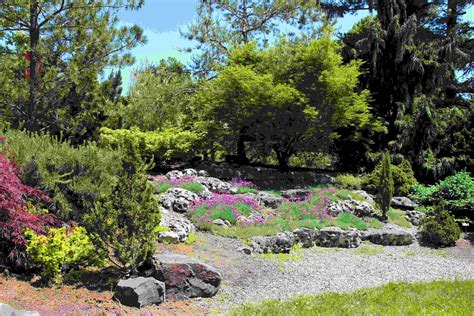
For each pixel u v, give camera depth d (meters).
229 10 27.48
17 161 9.58
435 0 29.47
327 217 14.36
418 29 29.16
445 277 10.83
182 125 22.19
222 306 7.75
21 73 20.67
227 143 21.02
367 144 23.14
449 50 23.30
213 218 12.57
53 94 20.50
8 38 21.66
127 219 8.01
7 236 7.78
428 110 21.75
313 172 20.88
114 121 22.22
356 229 13.77
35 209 8.88
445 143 22.91
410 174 20.03
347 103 19.89
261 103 19.17
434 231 14.23
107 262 8.47
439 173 21.66
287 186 18.69
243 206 13.78
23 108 20.14
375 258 12.30
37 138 10.90
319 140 20.88
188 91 24.27
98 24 20.23
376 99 23.59
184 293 7.89
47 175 9.59
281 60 20.88
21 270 7.75
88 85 21.20
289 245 11.91
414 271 11.30
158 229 10.34
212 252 10.46
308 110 18.55
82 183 9.80
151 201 8.23
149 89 23.05
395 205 17.78
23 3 18.75
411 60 22.16
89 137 21.59
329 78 18.89
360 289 8.61
